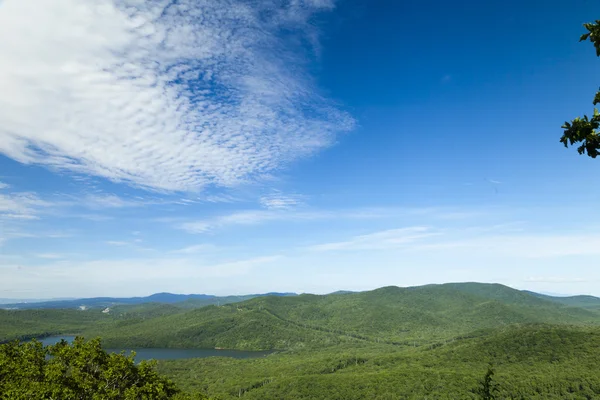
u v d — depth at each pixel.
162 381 55.53
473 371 173.38
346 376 178.88
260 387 176.50
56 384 39.69
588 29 11.22
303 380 172.50
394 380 165.38
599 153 11.70
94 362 49.16
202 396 63.09
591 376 141.75
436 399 142.62
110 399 43.06
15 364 44.47
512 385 144.75
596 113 11.34
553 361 171.25
